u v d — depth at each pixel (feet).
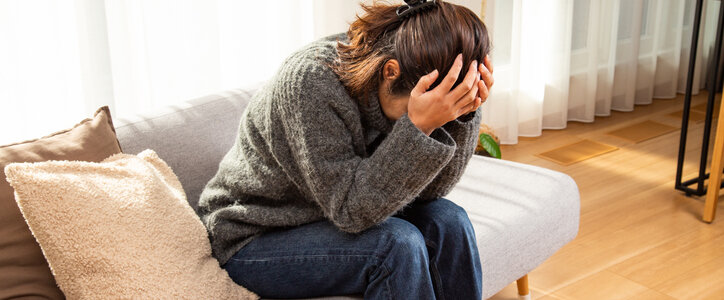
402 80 3.84
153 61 6.79
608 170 9.66
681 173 8.72
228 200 4.42
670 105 12.68
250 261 4.22
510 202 5.60
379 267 3.91
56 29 6.01
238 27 7.43
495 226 5.18
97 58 6.32
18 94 5.92
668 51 12.76
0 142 5.92
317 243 4.09
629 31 11.93
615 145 10.68
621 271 6.95
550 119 11.51
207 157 5.11
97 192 3.87
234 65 7.54
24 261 3.83
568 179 6.05
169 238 4.04
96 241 3.73
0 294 3.65
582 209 8.43
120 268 3.74
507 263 5.18
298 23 7.88
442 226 4.30
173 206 4.20
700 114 12.09
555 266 7.09
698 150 10.38
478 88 3.84
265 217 4.21
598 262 7.14
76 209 3.74
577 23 11.38
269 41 7.76
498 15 10.30
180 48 6.96
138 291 3.74
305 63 3.96
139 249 3.85
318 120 3.86
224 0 7.27
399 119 3.80
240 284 4.29
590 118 11.78
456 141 4.30
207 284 4.06
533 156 10.27
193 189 4.99
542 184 5.90
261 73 7.75
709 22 13.03
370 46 3.91
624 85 12.26
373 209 3.81
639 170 9.63
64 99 6.21
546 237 5.56
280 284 4.21
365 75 3.81
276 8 7.67
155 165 4.59
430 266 4.36
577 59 11.54
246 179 4.29
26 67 5.92
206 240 4.30
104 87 6.45
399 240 3.88
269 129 4.04
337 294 4.22
